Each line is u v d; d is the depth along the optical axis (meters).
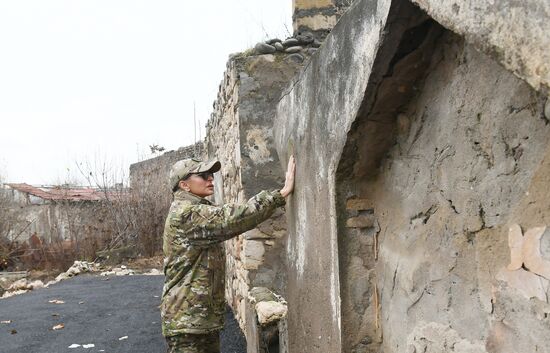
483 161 1.53
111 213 13.95
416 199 1.92
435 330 1.81
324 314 2.44
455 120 1.66
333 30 2.18
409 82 1.82
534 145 1.33
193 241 2.76
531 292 1.36
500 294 1.48
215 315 2.86
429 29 1.62
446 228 1.74
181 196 2.97
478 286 1.57
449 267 1.72
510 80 1.40
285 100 3.31
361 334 2.21
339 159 2.13
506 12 1.04
